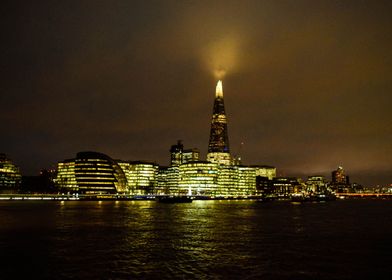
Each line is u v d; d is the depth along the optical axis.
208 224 111.00
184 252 62.62
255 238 80.38
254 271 50.09
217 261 55.75
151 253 61.56
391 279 47.22
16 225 103.38
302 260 57.03
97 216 140.50
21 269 50.62
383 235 87.69
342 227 107.38
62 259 56.56
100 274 48.19
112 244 70.44
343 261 56.59
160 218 132.88
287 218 143.38
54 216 138.62
